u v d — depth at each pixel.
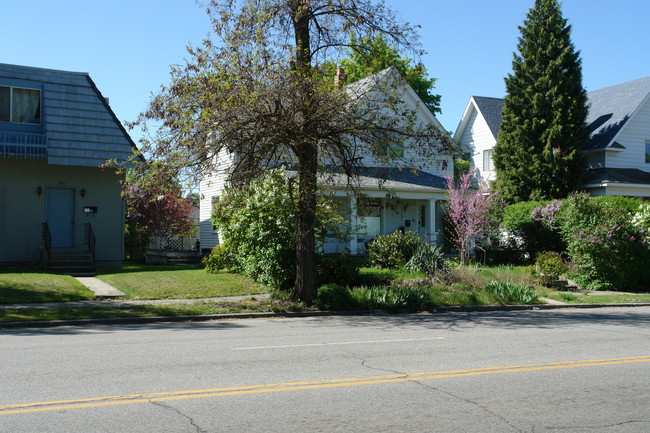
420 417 6.19
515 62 32.41
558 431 5.81
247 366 8.64
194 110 14.91
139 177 15.81
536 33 31.73
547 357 9.56
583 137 31.08
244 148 15.55
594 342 11.18
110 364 8.70
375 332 12.52
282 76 14.84
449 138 16.27
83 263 23.36
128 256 34.69
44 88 24.17
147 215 33.06
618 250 22.47
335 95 15.18
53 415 6.09
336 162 17.28
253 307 16.02
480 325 13.87
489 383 7.72
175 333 12.25
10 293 16.53
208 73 14.98
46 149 23.67
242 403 6.63
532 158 30.98
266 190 19.45
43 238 23.30
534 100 30.95
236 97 14.38
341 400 6.80
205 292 18.39
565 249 27.14
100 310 14.84
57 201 24.94
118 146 25.11
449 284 21.02
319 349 10.19
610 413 6.44
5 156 23.69
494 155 33.16
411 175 30.38
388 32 16.22
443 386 7.53
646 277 22.97
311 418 6.10
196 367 8.53
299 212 16.70
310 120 14.89
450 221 31.00
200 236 32.59
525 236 28.98
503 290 19.14
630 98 34.97
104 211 25.61
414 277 21.70
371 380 7.80
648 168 34.41
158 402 6.63
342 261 20.03
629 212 24.53
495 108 38.81
